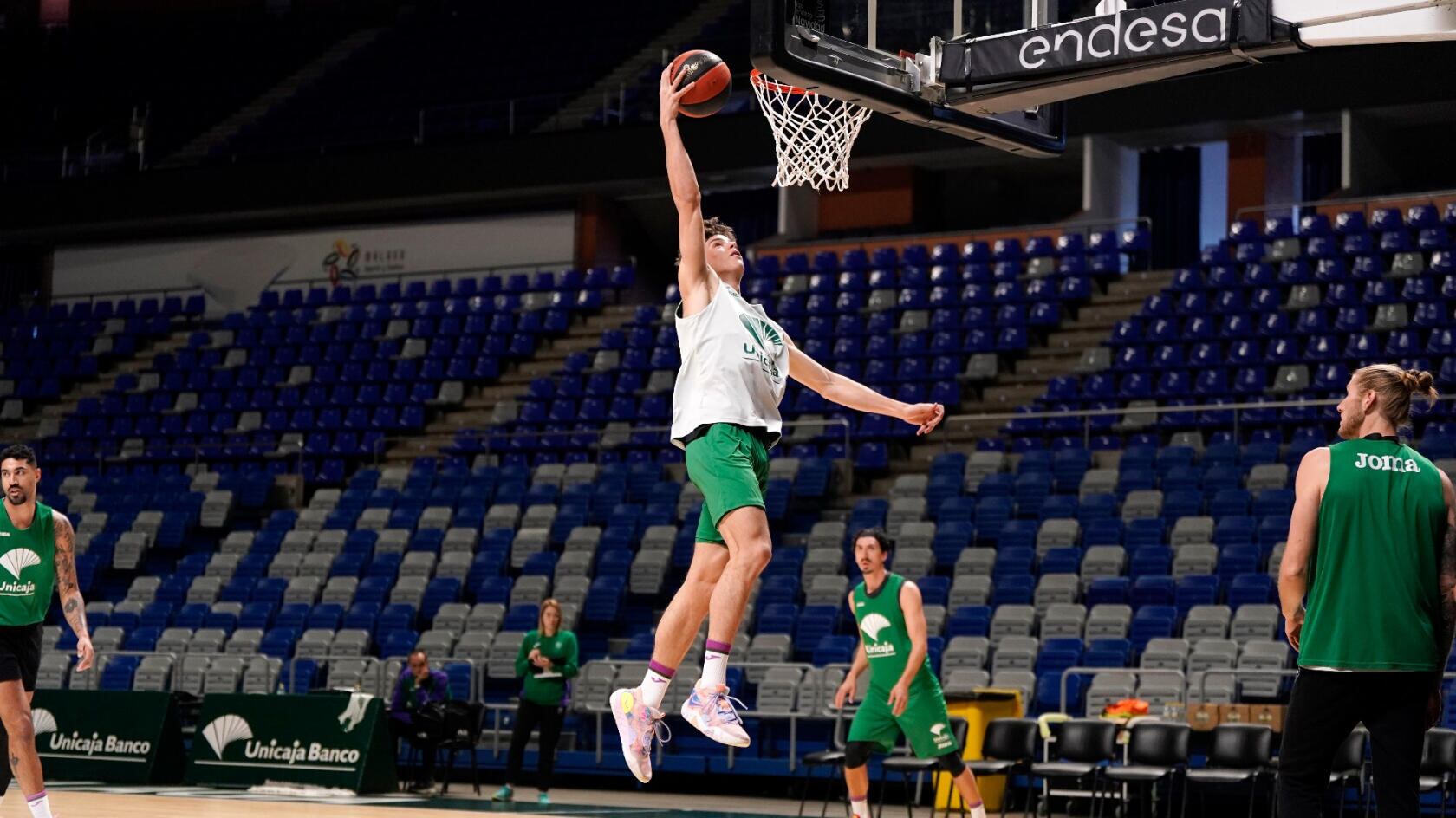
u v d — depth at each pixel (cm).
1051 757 1073
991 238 1967
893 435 1702
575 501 1666
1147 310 1717
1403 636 460
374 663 1430
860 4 659
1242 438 1554
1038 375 1741
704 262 402
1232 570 1274
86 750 1265
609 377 1914
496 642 1426
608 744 1351
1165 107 1823
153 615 1638
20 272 2608
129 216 2327
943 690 1195
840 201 2098
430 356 2050
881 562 833
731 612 378
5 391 2256
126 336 2262
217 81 2683
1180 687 1110
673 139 405
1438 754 921
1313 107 1742
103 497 1919
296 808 973
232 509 1889
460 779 1404
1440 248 1625
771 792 1298
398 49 2592
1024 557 1360
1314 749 471
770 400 402
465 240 2262
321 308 2202
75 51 2802
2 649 688
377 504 1775
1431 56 1678
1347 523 469
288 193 2248
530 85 2412
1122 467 1486
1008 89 667
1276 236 1731
